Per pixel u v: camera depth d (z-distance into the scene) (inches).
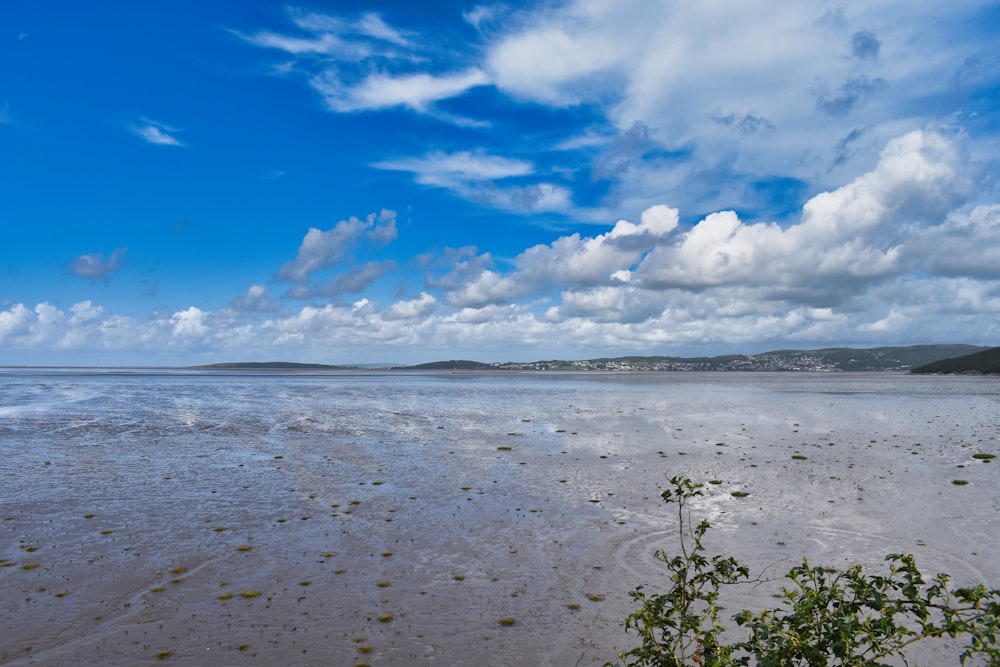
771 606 451.5
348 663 369.1
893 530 641.6
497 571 526.9
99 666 364.5
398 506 748.6
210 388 3937.0
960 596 225.9
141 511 715.4
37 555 555.8
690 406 2490.2
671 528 655.8
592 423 1760.6
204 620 426.0
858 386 4842.5
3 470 957.8
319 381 5871.1
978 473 958.4
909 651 382.6
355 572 522.0
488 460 1089.4
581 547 592.7
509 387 4638.3
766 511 724.7
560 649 387.9
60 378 6136.8
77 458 1079.0
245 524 665.0
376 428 1600.6
